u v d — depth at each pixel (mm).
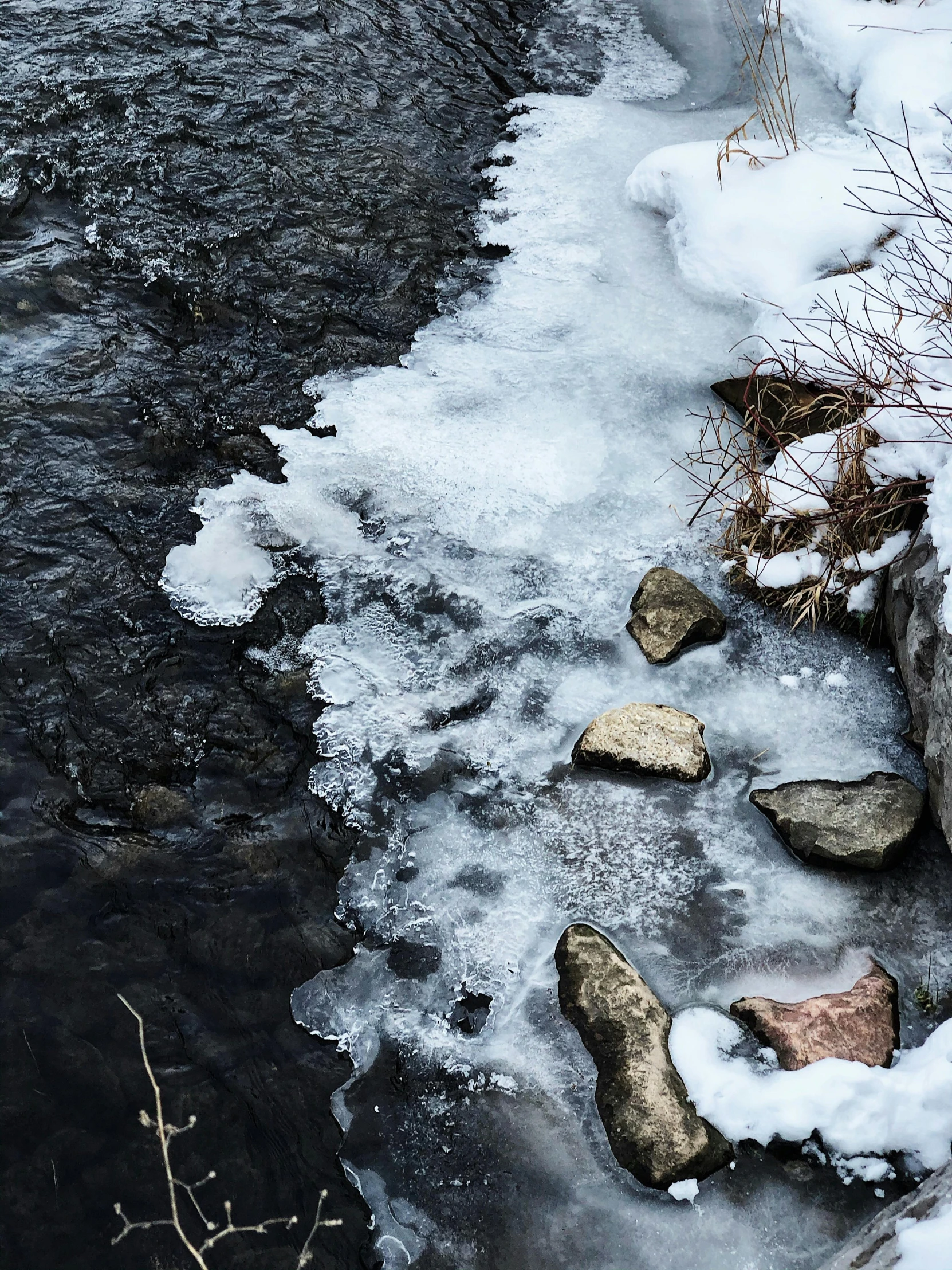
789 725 3062
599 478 3621
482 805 2926
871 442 3236
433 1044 2531
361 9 5391
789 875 2770
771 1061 2424
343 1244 2275
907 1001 2545
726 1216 2264
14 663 3137
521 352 3996
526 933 2693
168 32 5113
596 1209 2287
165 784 2941
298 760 3006
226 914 2725
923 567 2979
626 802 2916
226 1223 2297
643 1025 2455
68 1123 2398
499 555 3443
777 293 3963
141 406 3768
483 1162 2365
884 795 2812
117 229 4289
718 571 3385
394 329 4082
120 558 3385
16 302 4027
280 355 3965
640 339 4016
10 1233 2260
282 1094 2467
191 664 3178
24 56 4914
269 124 4734
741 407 3748
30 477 3553
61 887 2746
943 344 3369
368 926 2719
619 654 3225
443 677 3182
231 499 3545
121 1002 2572
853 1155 2295
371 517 3537
